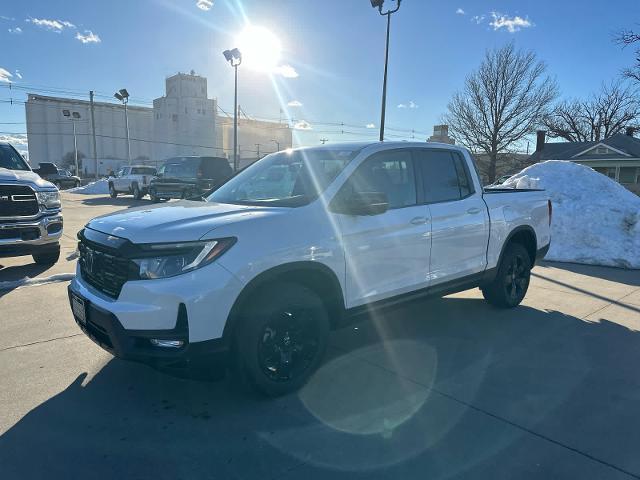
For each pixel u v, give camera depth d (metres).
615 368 4.11
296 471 2.69
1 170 7.28
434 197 4.66
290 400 3.50
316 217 3.63
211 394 3.58
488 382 3.82
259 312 3.29
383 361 4.23
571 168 10.88
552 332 5.02
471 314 5.64
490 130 44.38
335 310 3.82
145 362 3.10
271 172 4.44
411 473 2.67
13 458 2.79
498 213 5.31
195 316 3.01
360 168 4.05
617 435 3.06
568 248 9.28
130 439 2.99
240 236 3.22
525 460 2.79
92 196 28.67
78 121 95.44
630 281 7.43
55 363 4.07
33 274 7.20
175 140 90.94
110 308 3.12
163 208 3.89
